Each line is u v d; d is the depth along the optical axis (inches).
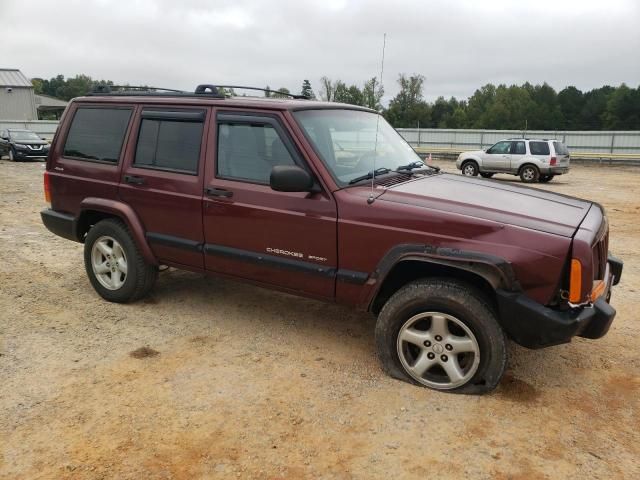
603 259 144.0
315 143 150.6
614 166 1098.1
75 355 157.8
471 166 836.0
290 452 114.0
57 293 211.0
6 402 131.9
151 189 178.4
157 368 150.2
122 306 197.3
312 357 157.9
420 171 175.2
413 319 136.9
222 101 165.8
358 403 132.3
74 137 202.8
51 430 120.8
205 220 167.3
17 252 273.0
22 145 876.6
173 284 221.9
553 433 120.8
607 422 125.6
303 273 151.6
